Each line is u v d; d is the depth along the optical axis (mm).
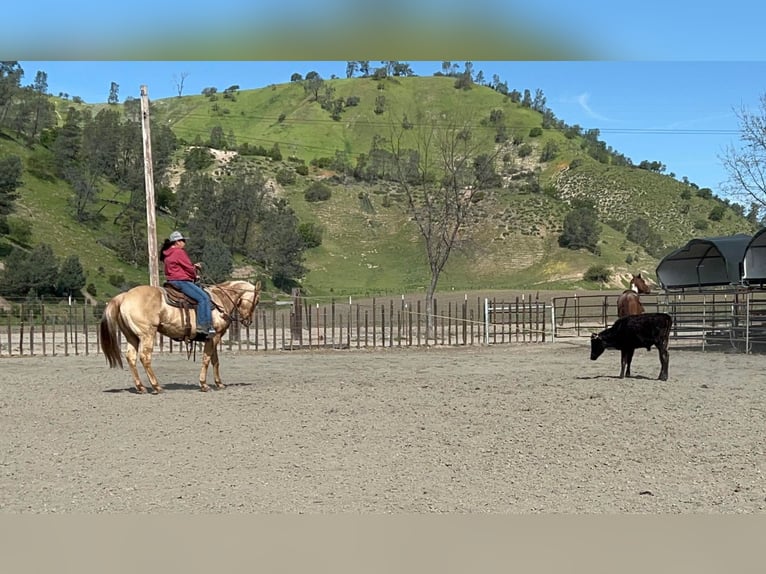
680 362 21391
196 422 12344
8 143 87938
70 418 12867
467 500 7961
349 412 13102
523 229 93375
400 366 21438
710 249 28531
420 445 10477
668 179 138375
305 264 86688
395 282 82125
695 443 10523
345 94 170125
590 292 60594
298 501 7957
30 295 51406
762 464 9367
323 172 125500
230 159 123625
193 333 15766
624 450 10117
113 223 78875
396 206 106000
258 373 19875
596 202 127125
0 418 12906
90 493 8312
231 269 72250
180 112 178500
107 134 93188
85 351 26234
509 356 24094
